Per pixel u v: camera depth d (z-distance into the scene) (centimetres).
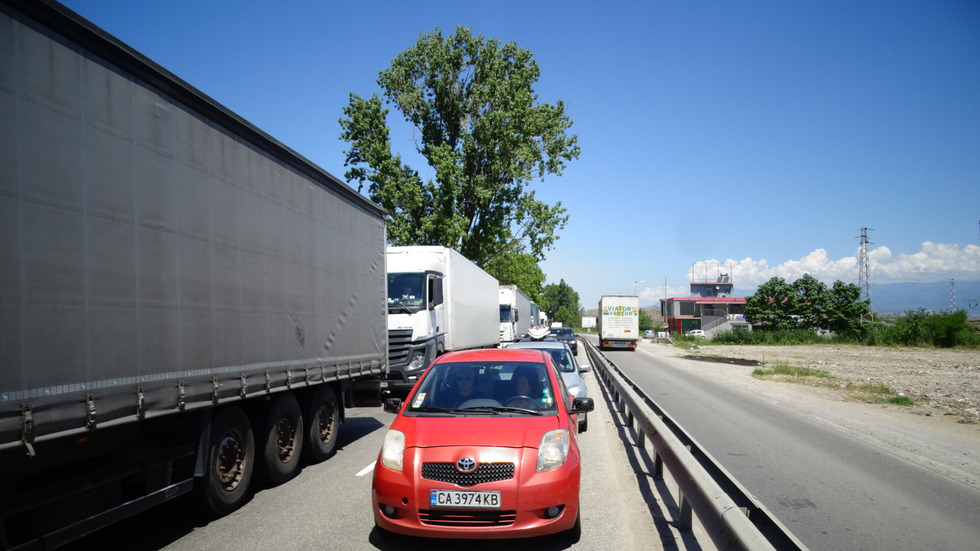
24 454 337
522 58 3381
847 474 694
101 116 381
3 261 306
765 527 337
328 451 795
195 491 514
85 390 355
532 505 433
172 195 453
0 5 313
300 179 696
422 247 1462
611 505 563
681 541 465
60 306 340
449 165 3127
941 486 646
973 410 1279
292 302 667
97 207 373
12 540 342
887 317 6812
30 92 328
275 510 561
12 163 314
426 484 439
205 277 495
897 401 1380
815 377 2028
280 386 631
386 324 1012
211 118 513
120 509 418
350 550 452
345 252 839
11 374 306
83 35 368
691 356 3462
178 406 450
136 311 406
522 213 3428
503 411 520
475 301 1947
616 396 1274
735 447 845
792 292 5791
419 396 555
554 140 3491
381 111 3177
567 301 15475
